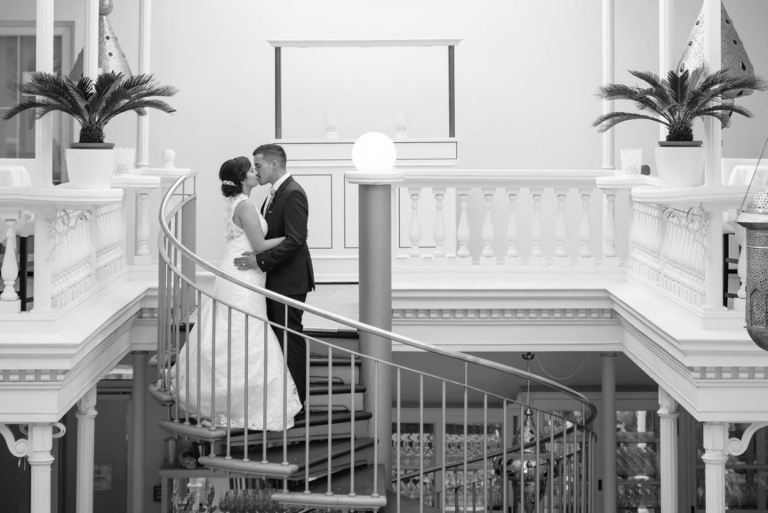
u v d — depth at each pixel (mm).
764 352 6648
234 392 7266
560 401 12062
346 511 7578
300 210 7379
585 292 9125
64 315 6977
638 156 9242
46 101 7043
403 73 12820
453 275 9398
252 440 7242
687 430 11773
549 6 12820
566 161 12891
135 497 10219
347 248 10898
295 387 7410
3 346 6367
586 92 12852
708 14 7258
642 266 8867
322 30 12836
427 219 10680
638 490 12141
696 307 7145
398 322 9203
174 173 10242
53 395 6516
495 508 12141
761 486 11961
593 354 12156
